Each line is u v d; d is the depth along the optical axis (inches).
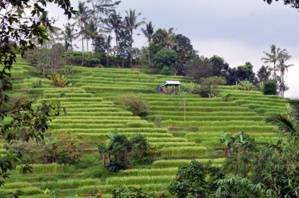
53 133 1611.7
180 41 4370.1
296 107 629.9
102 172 1311.5
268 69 3774.6
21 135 413.1
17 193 402.6
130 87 2805.1
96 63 3700.8
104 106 2171.5
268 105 2514.8
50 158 1427.2
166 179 1223.5
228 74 4008.4
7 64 425.4
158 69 3777.1
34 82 2471.7
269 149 673.6
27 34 405.7
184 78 3390.7
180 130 1977.1
